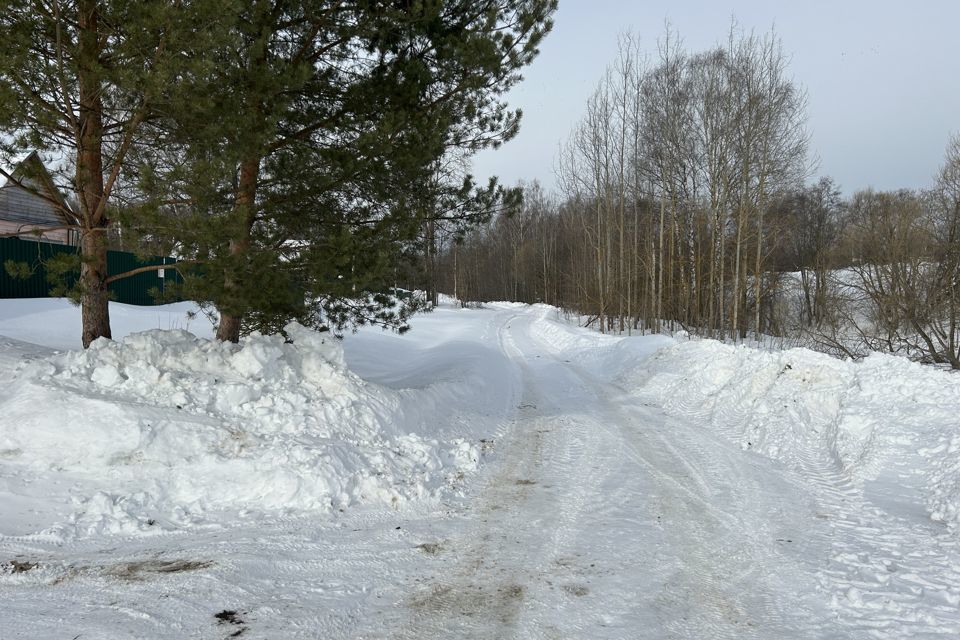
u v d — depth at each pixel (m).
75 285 6.84
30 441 5.45
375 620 3.57
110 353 6.87
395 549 4.68
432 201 9.47
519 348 24.66
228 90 6.83
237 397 6.76
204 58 6.06
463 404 10.93
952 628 3.47
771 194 28.48
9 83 5.69
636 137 32.19
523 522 5.38
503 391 13.62
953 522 5.00
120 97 6.41
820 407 8.50
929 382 7.46
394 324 10.16
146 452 5.56
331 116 8.74
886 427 6.93
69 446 5.45
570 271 53.59
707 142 29.50
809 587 4.07
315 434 6.61
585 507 5.82
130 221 6.11
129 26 5.89
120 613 3.42
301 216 8.69
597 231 36.34
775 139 27.64
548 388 14.35
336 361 8.39
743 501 5.98
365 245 7.83
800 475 6.88
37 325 13.38
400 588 4.02
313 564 4.30
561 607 3.79
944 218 20.41
